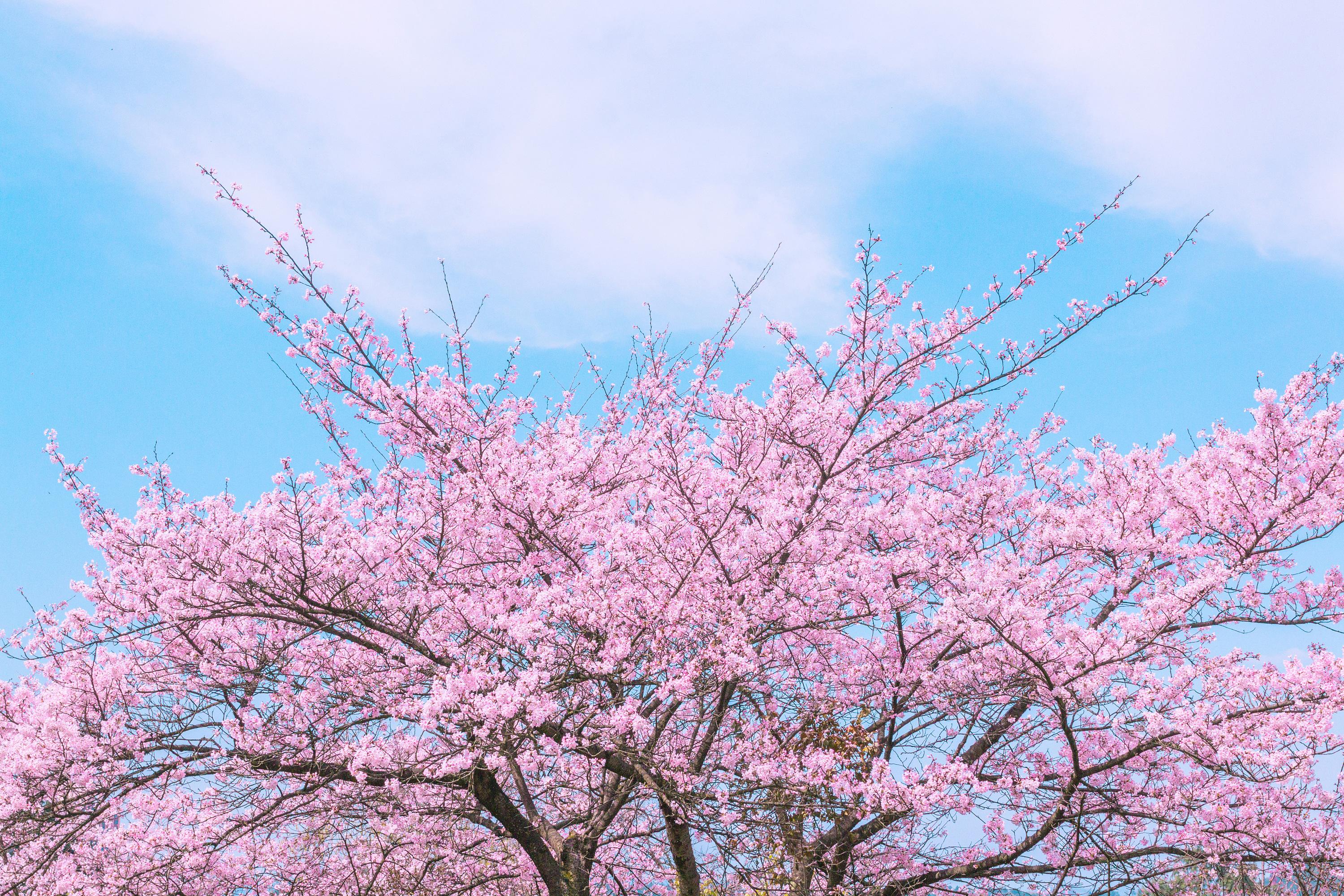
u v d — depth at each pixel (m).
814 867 8.53
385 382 8.53
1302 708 6.78
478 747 6.65
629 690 7.68
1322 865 6.89
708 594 7.82
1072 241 8.36
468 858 8.99
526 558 8.23
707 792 7.39
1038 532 8.79
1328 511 7.34
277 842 7.93
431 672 7.38
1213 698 7.15
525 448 9.15
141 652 7.68
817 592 8.05
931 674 8.02
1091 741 8.29
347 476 9.28
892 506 9.11
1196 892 7.51
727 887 8.15
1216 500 7.98
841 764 7.86
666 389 10.15
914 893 8.73
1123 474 9.37
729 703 8.56
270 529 7.53
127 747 7.04
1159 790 8.01
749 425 9.33
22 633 7.99
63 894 6.79
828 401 9.43
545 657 6.82
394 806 7.48
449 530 7.96
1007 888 8.18
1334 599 7.70
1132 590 8.56
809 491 8.20
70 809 7.15
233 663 7.73
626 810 9.18
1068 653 6.91
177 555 7.50
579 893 7.74
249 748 6.94
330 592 7.80
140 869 6.84
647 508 9.59
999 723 8.27
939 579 7.55
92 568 8.01
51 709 7.08
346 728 7.43
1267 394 7.55
